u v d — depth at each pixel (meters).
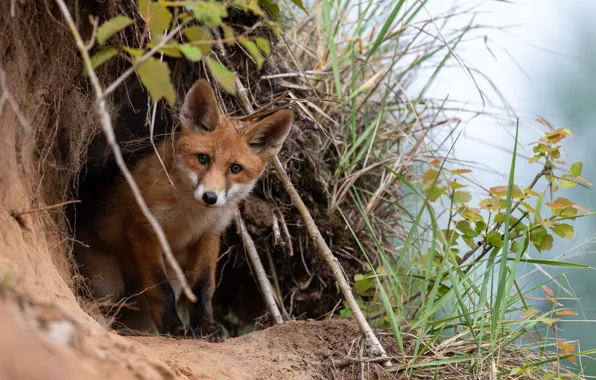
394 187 12.85
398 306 9.28
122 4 9.22
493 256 9.15
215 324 10.01
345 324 9.17
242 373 7.23
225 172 9.61
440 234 9.74
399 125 12.90
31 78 7.59
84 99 9.25
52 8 7.98
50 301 5.33
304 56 12.58
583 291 16.16
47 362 3.49
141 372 5.12
